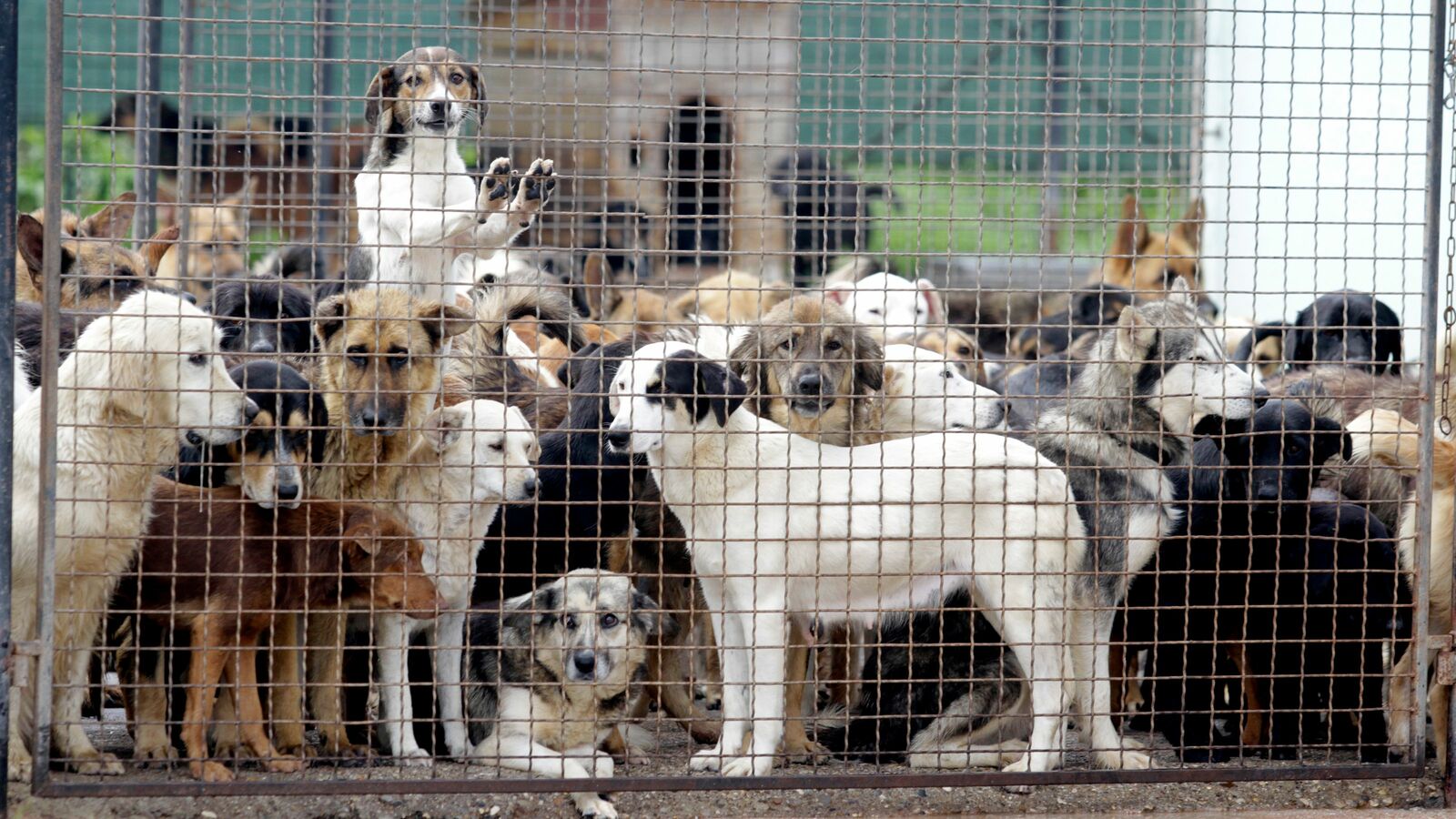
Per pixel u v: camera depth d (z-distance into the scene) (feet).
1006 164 66.33
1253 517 27.84
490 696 27.55
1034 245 64.64
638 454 28.73
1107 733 26.45
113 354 23.20
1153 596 28.73
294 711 25.79
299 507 25.05
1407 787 25.21
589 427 29.37
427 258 32.94
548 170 29.27
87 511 23.17
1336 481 30.78
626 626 26.78
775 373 30.66
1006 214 65.00
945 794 25.00
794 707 27.35
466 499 26.91
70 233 37.04
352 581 24.86
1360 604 25.72
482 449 26.89
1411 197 44.11
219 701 25.68
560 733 26.89
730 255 23.39
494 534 29.27
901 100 68.49
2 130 21.71
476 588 29.50
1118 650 29.32
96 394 23.24
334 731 26.40
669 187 23.70
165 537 23.49
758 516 25.95
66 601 23.30
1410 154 23.89
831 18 23.50
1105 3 59.62
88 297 34.78
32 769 22.43
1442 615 26.99
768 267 64.59
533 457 27.50
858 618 26.66
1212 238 62.59
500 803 23.99
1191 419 27.20
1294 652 28.30
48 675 21.88
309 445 25.13
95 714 29.73
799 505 24.90
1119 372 27.63
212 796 22.38
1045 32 65.21
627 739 28.48
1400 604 25.41
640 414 25.46
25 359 29.63
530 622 26.99
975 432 26.40
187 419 23.62
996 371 44.06
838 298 46.98
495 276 41.24
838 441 30.86
